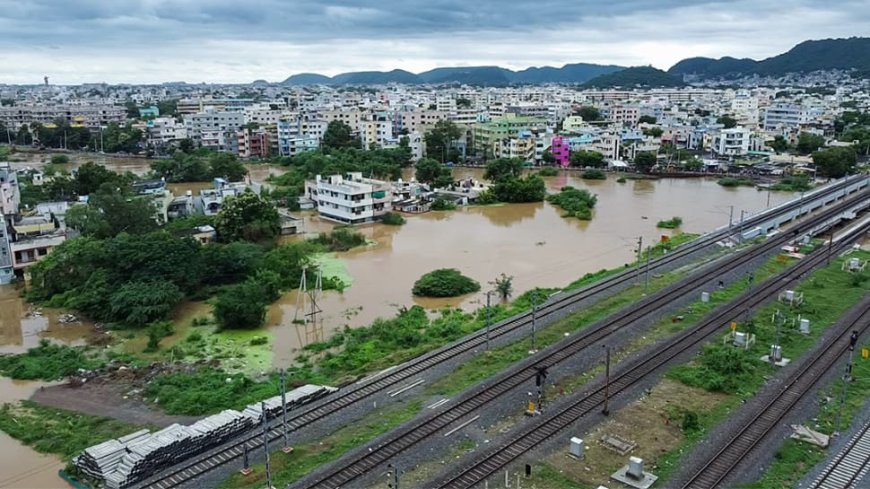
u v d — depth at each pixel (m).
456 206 125.56
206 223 95.06
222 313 63.00
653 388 46.25
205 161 161.38
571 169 176.12
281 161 185.88
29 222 89.25
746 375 47.38
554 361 50.78
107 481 36.22
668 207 125.50
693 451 37.97
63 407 47.44
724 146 192.62
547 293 71.38
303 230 103.19
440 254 91.06
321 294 74.00
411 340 58.03
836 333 55.78
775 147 193.00
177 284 69.88
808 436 39.38
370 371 51.28
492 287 75.69
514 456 37.50
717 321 59.22
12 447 41.88
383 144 197.00
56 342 61.00
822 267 77.38
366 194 111.56
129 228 85.25
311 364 54.75
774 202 128.88
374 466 36.66
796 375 47.59
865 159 183.88
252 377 52.28
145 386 50.69
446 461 37.34
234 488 35.03
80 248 73.31
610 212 120.81
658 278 74.75
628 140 187.75
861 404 43.44
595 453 38.00
